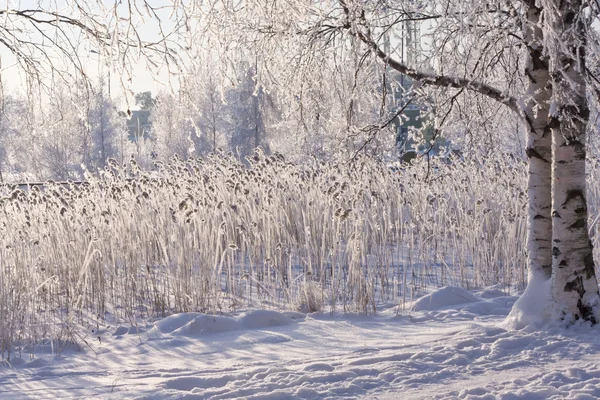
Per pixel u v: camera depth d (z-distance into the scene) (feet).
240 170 42.68
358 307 26.45
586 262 21.44
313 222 35.24
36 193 37.09
